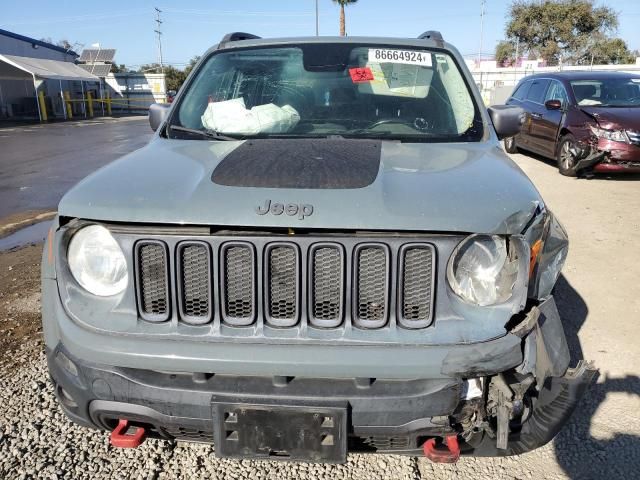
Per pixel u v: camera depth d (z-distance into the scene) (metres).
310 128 2.91
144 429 2.04
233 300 1.89
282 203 1.85
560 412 2.00
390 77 3.17
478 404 1.89
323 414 1.80
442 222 1.80
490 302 1.88
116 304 1.95
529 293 1.95
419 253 1.84
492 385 1.90
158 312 1.94
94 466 2.55
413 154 2.42
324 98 3.06
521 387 1.88
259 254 1.84
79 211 1.95
